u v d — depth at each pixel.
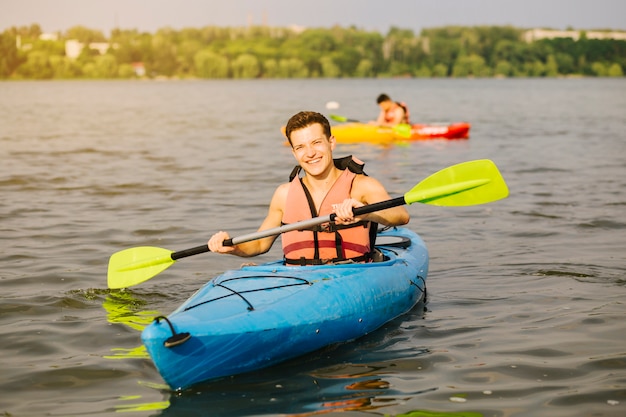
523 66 146.38
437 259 6.37
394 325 4.66
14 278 5.79
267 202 9.04
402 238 5.75
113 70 151.75
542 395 3.61
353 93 54.31
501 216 8.13
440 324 4.68
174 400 3.62
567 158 13.16
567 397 3.58
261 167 12.31
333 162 4.67
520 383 3.75
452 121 23.50
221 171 11.83
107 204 8.96
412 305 5.05
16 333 4.59
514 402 3.54
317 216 4.64
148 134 18.69
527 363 4.01
